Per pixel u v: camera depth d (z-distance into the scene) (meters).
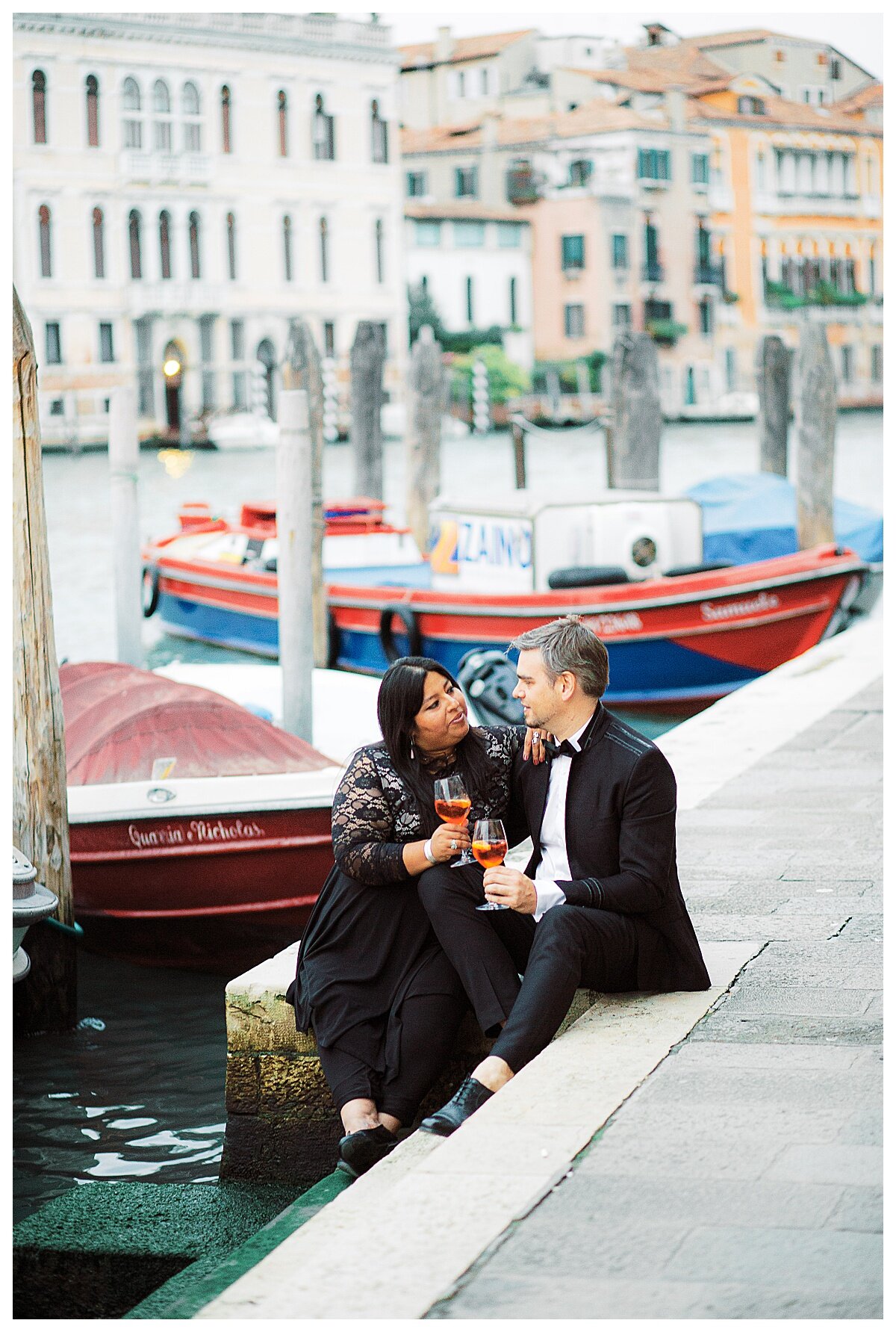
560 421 72.81
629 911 4.76
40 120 60.81
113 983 8.19
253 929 8.31
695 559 15.04
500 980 4.73
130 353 62.72
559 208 75.50
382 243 69.31
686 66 79.56
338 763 8.44
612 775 4.77
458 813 4.72
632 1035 4.64
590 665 4.77
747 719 10.09
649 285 76.56
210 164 64.44
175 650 19.09
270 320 66.38
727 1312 3.21
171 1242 4.88
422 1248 3.51
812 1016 4.78
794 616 14.71
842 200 82.94
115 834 8.15
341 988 4.91
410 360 19.86
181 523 20.77
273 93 65.88
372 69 68.06
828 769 8.62
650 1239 3.50
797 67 81.19
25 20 59.94
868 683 11.23
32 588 7.15
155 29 62.69
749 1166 3.82
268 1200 5.12
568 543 14.74
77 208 61.66
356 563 17.28
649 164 76.31
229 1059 5.25
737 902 6.12
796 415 17.67
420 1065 4.82
